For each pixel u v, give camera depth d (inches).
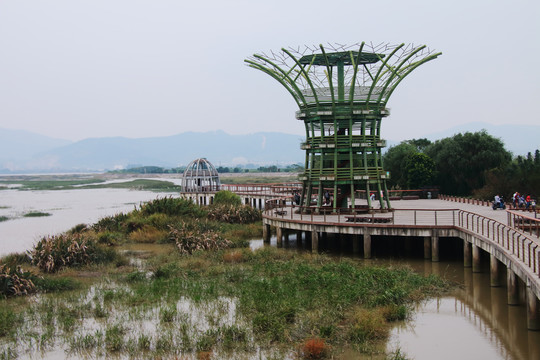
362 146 1657.2
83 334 851.4
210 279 1189.1
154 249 1647.4
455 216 1561.3
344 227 1419.8
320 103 1678.2
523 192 2096.5
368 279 1088.2
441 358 729.0
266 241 1749.5
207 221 1999.3
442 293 1044.5
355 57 1663.4
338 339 792.9
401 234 1348.4
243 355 749.3
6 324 892.0
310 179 1732.3
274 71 1740.9
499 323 864.9
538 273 751.7
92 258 1391.5
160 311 940.6
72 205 3826.3
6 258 1381.6
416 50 1596.9
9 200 4517.7
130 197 4790.8
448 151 2591.0
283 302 934.4
